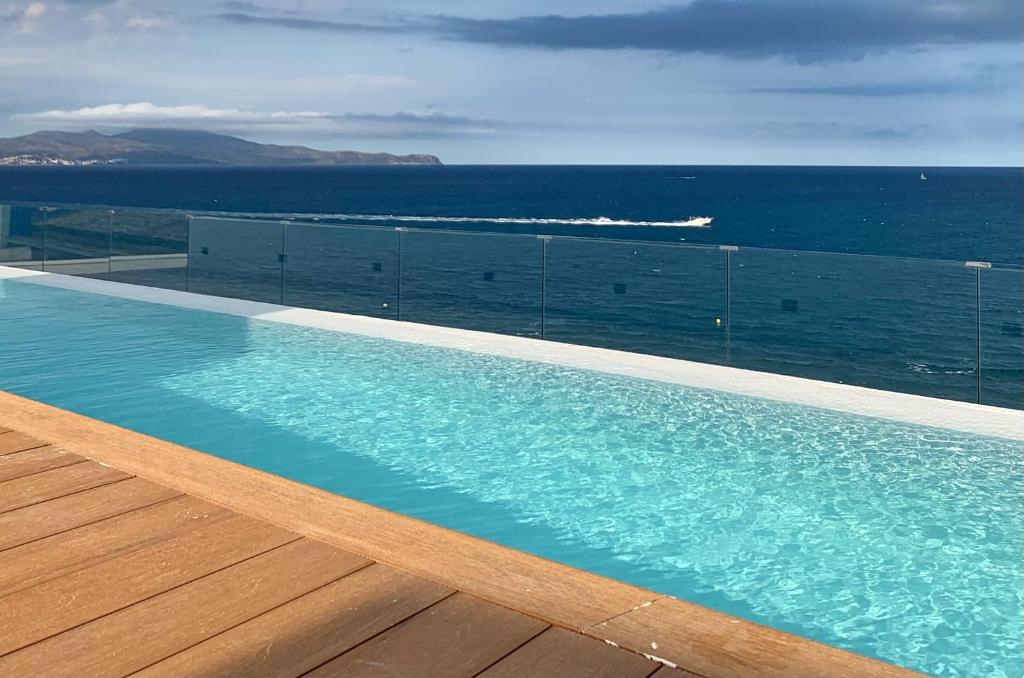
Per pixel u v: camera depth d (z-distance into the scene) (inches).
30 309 379.2
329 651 66.9
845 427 221.8
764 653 65.1
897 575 138.1
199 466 106.7
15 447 113.5
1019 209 3115.2
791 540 151.3
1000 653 114.8
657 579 135.9
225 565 80.7
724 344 283.3
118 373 268.1
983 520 161.0
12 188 4643.2
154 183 4958.2
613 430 215.0
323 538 86.0
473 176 5629.9
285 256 383.9
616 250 300.2
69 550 84.0
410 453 195.2
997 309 236.7
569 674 63.2
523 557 81.7
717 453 198.8
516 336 325.1
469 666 64.6
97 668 64.9
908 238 2608.3
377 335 329.7
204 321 356.2
